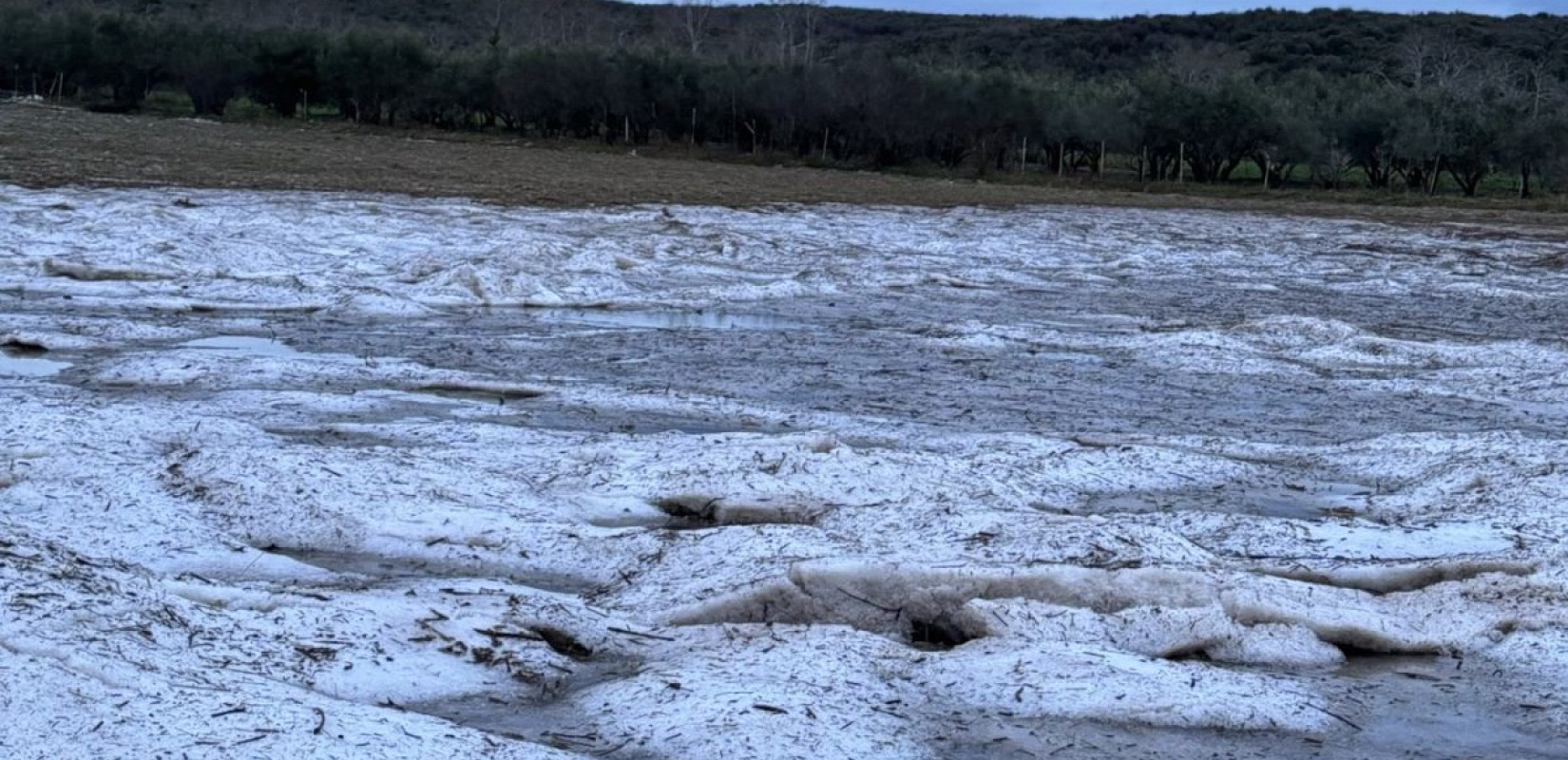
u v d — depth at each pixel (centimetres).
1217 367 1820
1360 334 2038
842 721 692
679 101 7156
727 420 1405
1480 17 12825
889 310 2334
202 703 633
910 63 7406
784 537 927
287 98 7619
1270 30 12550
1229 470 1234
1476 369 1845
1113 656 777
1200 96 6550
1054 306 2453
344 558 938
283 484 1005
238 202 3284
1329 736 726
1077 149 7162
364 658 729
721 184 5012
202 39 7719
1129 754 691
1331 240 3978
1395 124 6406
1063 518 966
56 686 627
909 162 6975
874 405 1519
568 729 693
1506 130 6225
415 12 13512
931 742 695
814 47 10544
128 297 2050
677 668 751
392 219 3136
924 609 856
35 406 1228
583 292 2300
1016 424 1441
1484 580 906
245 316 1980
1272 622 855
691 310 2259
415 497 1009
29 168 3675
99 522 939
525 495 1056
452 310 2134
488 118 7731
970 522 954
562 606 822
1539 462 1211
